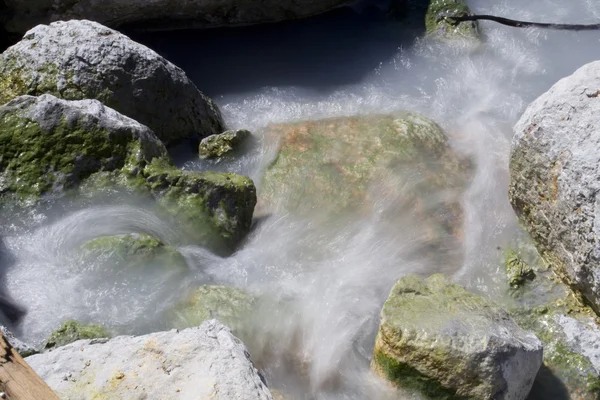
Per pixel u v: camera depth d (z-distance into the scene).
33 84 6.49
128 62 6.50
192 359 4.04
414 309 4.77
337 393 4.80
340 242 5.89
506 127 7.10
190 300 5.18
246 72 7.93
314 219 6.10
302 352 5.04
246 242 5.87
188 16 8.34
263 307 5.23
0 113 5.84
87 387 3.95
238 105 7.46
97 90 6.43
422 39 8.19
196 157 6.65
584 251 5.18
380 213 6.16
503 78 7.73
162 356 4.07
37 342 4.82
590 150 5.16
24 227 5.54
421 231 6.02
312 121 7.16
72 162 5.75
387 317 4.70
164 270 5.30
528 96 7.49
